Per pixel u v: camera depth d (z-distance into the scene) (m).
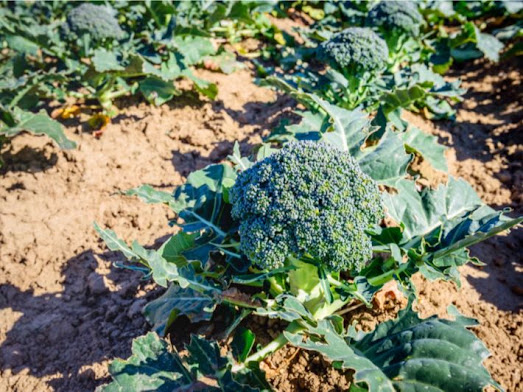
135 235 0.59
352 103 0.70
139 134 0.74
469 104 0.85
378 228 0.45
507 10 0.96
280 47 0.98
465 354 0.33
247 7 0.85
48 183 0.66
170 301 0.44
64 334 0.49
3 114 0.65
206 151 0.71
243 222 0.42
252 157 0.62
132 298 0.51
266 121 0.76
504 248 0.58
